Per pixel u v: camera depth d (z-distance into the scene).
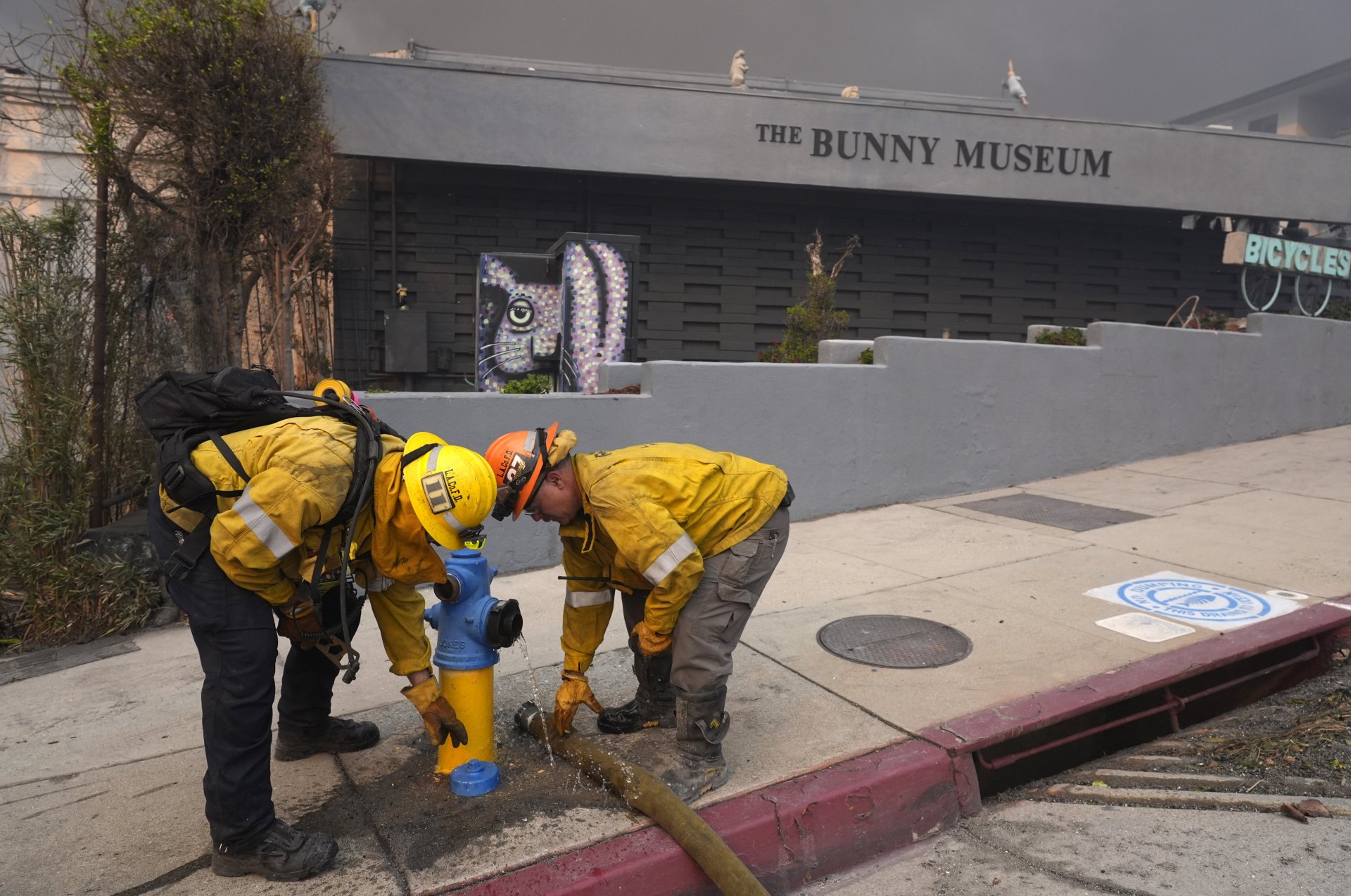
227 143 5.44
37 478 5.19
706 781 2.85
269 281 8.38
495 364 10.11
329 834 2.69
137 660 4.61
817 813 2.81
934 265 12.43
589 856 2.55
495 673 3.99
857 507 7.22
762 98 10.99
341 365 10.98
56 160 7.76
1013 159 11.70
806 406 6.91
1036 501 7.25
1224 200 12.20
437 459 2.41
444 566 2.63
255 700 2.42
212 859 2.57
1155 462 8.56
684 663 2.81
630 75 13.59
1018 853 2.88
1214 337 8.94
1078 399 8.20
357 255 10.93
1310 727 3.56
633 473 2.69
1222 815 3.02
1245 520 6.22
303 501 2.27
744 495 2.81
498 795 2.91
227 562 2.31
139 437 5.89
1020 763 3.51
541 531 5.98
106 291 5.41
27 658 4.76
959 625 4.38
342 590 2.39
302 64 5.80
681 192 11.61
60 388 5.26
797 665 3.95
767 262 11.94
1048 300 12.84
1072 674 3.71
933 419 7.51
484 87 10.33
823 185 11.27
